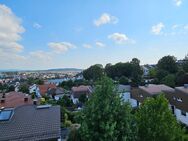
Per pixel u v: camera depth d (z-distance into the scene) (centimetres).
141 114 1291
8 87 11269
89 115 1122
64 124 2566
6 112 2017
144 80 8000
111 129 1021
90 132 1060
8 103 3612
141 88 4597
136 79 7756
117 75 10212
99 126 1071
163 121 1239
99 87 1162
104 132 1048
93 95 1173
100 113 1086
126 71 10131
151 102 1313
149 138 1206
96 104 1121
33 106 2284
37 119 1866
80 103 5756
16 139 1553
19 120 1844
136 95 4881
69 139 1420
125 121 1116
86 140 1073
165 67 8062
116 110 1121
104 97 1140
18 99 3972
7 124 1762
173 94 3594
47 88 8838
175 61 8369
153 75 8281
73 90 7069
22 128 1700
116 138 1037
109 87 1155
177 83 5928
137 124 1214
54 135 1616
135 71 9769
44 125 1748
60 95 7781
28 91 9106
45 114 1983
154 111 1266
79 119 1180
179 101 3394
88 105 1151
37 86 9494
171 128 1232
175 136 1237
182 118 3303
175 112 3525
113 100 1141
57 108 2164
